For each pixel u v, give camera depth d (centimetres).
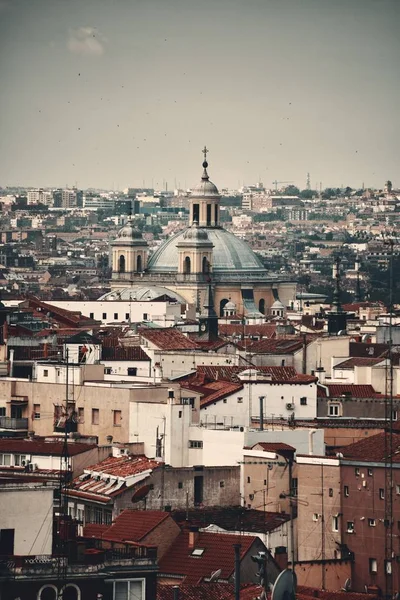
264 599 17612
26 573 16325
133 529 19750
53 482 19525
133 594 16662
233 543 19588
